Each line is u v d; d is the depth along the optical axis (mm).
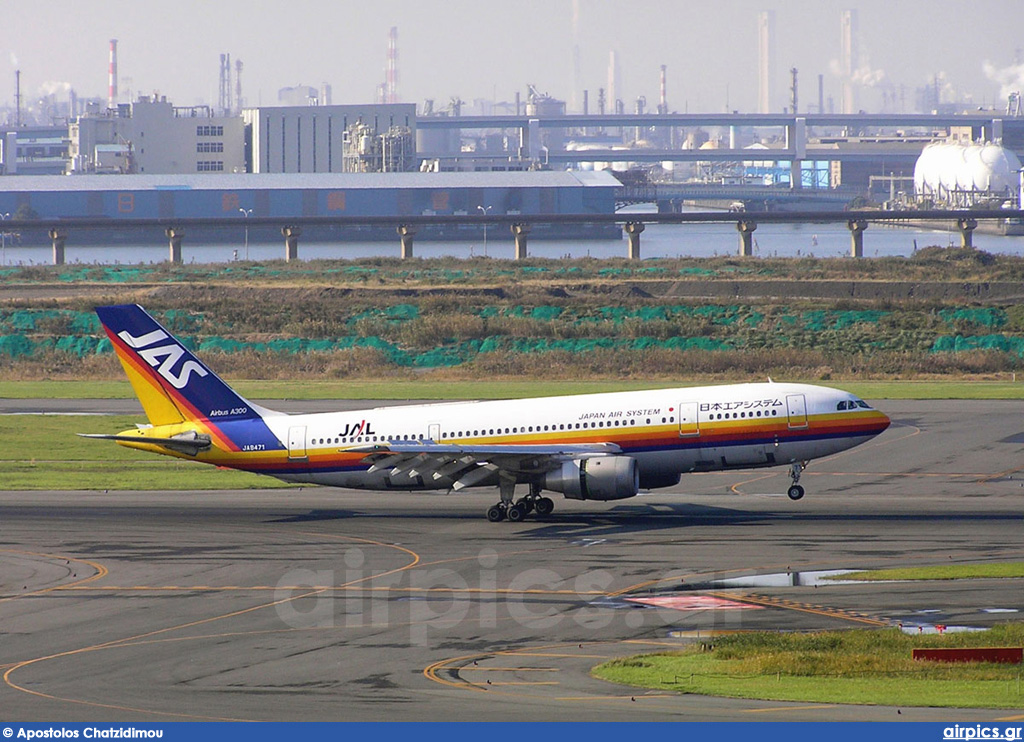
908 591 190750
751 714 128250
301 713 131625
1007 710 129375
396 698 138125
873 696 135875
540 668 152750
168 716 131500
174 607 189625
